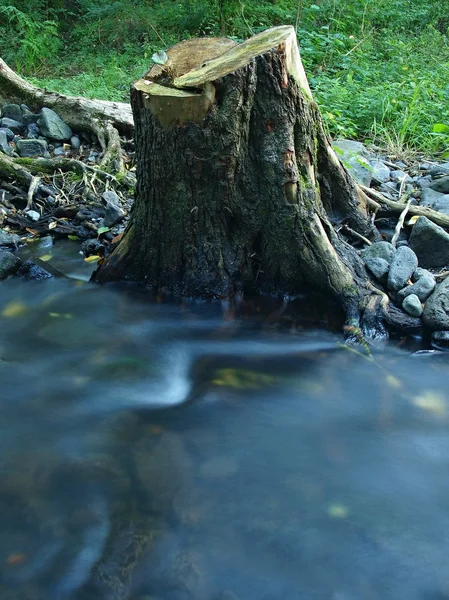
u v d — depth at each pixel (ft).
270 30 12.31
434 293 11.97
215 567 6.75
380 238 14.44
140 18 41.98
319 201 12.71
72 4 47.75
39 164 19.45
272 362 11.23
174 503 7.64
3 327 12.34
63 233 16.97
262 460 8.46
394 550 7.00
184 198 12.40
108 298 13.56
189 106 11.35
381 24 40.83
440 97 24.84
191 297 13.26
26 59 38.14
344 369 10.98
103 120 21.74
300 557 6.90
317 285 12.64
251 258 13.10
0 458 8.38
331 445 8.80
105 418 9.41
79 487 7.87
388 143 21.39
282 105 11.60
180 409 9.71
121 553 6.89
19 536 7.08
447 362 11.20
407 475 8.20
